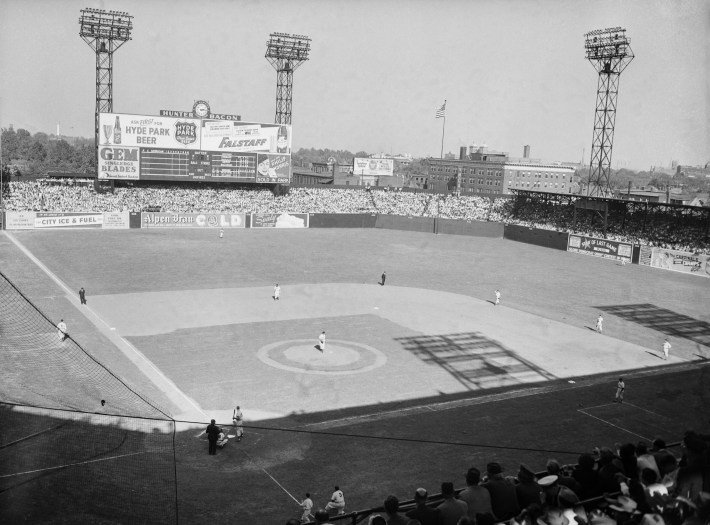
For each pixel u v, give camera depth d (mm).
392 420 28625
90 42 90000
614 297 59125
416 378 35000
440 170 143500
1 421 22422
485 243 96188
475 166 135625
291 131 103312
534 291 60812
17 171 96562
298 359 37562
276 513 19672
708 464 9625
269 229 100812
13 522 15672
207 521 18531
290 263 71000
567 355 40438
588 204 89562
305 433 26828
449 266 73875
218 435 24578
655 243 80188
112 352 36656
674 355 40938
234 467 23141
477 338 43719
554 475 11086
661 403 31328
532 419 29203
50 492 17625
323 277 63938
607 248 84500
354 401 31109
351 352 39375
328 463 23875
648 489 9375
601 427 28281
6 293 48031
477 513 9289
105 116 90688
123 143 92250
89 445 21688
